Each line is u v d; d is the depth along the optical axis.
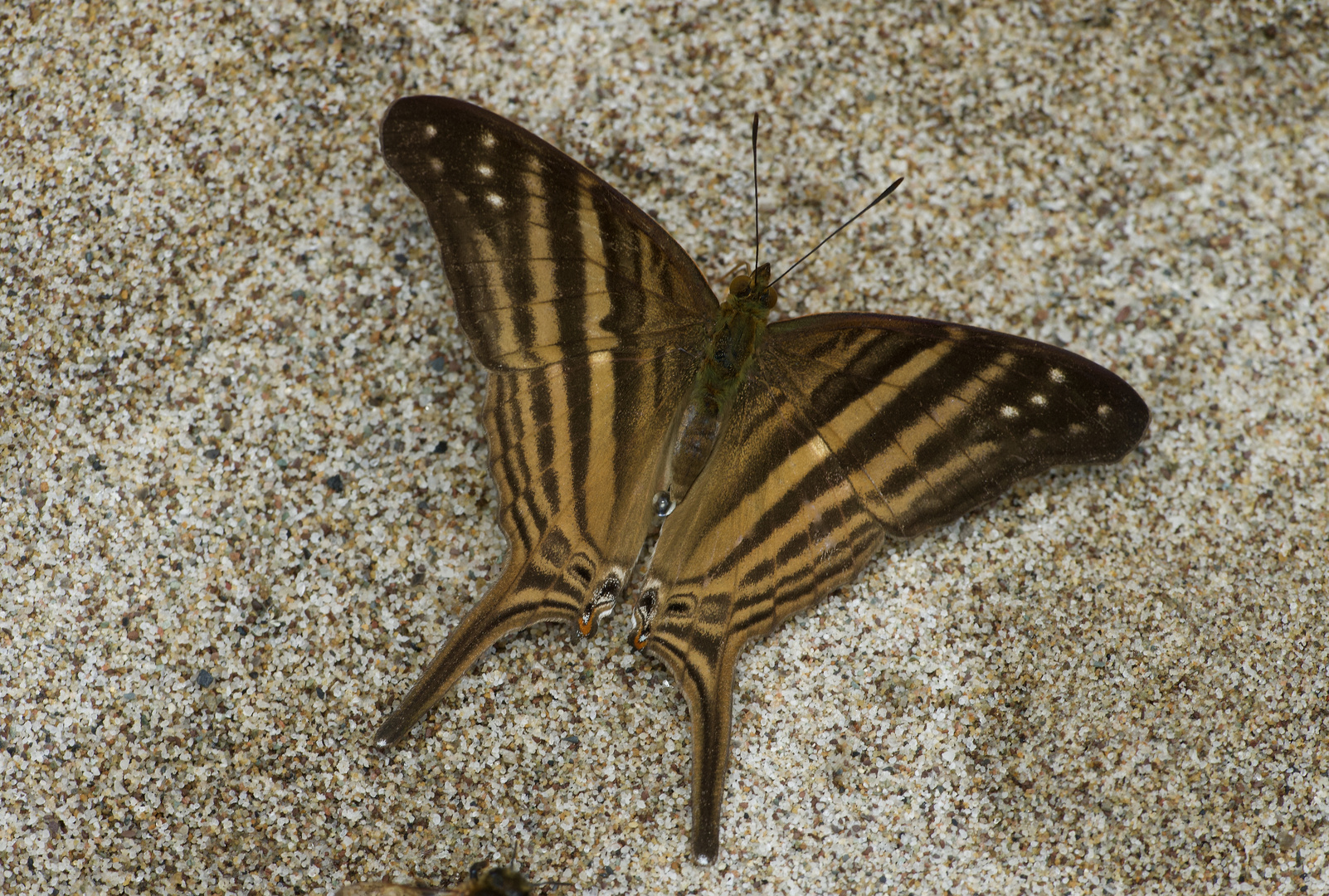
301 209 0.75
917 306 0.75
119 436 0.74
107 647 0.74
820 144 0.75
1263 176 0.75
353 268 0.75
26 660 0.74
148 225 0.75
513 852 0.74
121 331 0.75
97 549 0.74
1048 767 0.74
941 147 0.75
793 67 0.76
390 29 0.75
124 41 0.75
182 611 0.74
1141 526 0.75
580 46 0.76
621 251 0.73
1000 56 0.76
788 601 0.74
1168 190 0.75
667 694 0.74
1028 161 0.75
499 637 0.73
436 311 0.75
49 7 0.75
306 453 0.75
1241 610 0.75
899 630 0.74
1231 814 0.74
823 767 0.74
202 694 0.74
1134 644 0.74
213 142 0.75
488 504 0.75
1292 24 0.76
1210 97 0.76
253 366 0.75
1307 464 0.75
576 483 0.73
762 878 0.74
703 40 0.76
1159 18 0.76
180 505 0.74
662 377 0.74
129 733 0.74
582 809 0.74
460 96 0.75
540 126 0.75
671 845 0.74
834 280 0.75
